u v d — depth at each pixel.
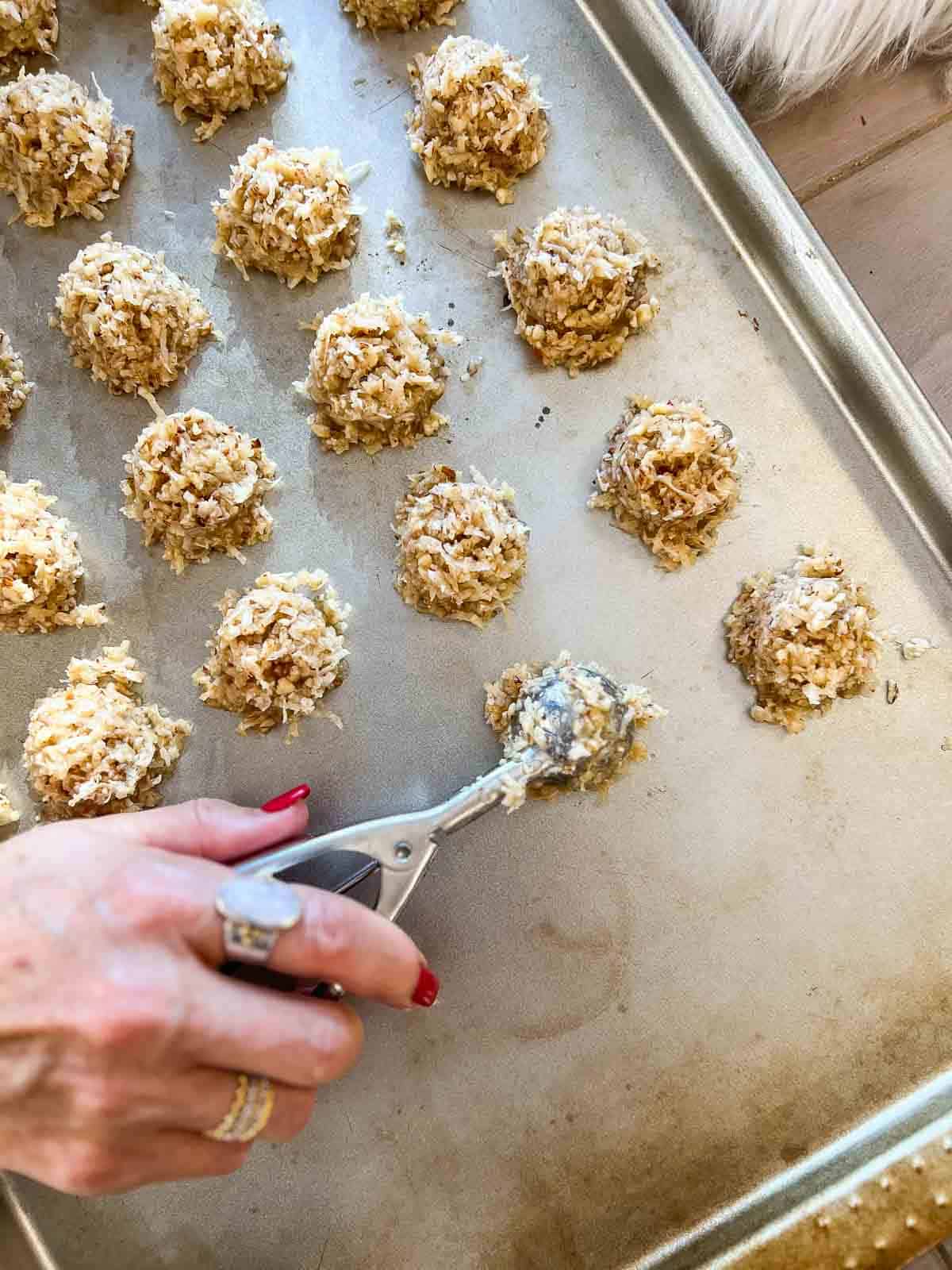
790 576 0.28
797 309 0.29
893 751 0.28
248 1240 0.27
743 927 0.27
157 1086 0.19
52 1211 0.27
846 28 0.31
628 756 0.28
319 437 0.30
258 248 0.30
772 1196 0.26
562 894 0.28
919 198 0.32
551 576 0.29
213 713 0.29
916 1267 0.28
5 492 0.30
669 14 0.29
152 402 0.29
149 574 0.30
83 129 0.30
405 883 0.24
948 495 0.27
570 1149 0.27
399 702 0.29
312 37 0.31
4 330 0.31
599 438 0.29
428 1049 0.27
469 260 0.30
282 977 0.25
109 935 0.20
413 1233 0.27
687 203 0.30
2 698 0.29
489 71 0.29
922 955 0.27
